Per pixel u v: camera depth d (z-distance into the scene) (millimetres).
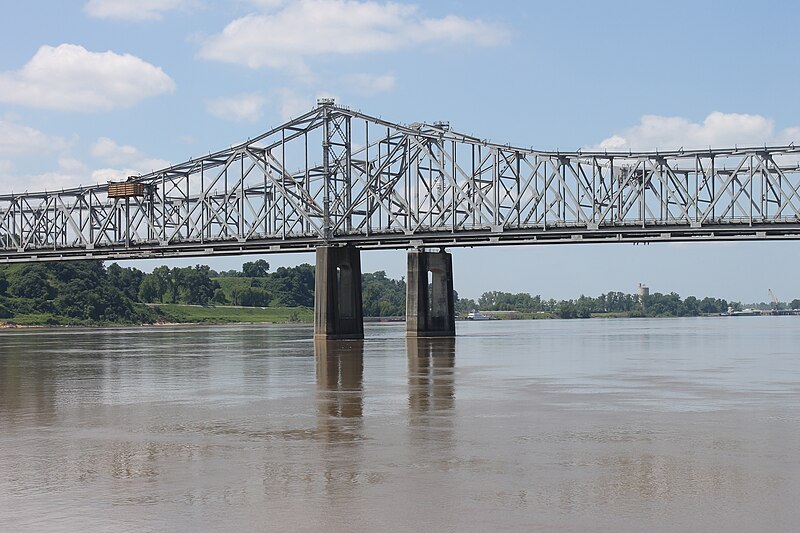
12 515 27359
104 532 25656
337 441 39188
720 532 25250
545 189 131375
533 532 25344
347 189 145000
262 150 149375
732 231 121938
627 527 25719
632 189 126750
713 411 48438
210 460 35156
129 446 38469
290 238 147000
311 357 98500
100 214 169500
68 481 31719
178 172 157500
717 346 125625
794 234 121125
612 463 34031
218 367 83375
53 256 173375
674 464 33812
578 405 51344
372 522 26375
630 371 76500
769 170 119875
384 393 58438
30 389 62531
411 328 152500
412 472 32656
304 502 28547
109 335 194250
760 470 32656
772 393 57562
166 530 25781
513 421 44812
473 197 143000
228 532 25547
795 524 25891
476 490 29906
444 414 47625
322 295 141375
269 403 53281
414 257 152250
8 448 38344
